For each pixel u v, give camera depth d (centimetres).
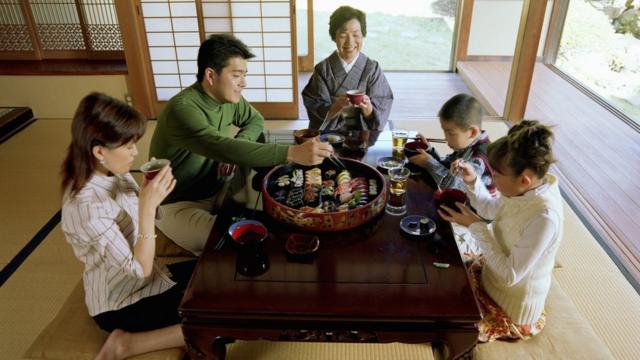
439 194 192
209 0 420
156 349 173
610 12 496
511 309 168
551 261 161
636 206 319
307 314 142
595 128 436
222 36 222
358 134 260
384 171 215
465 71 576
